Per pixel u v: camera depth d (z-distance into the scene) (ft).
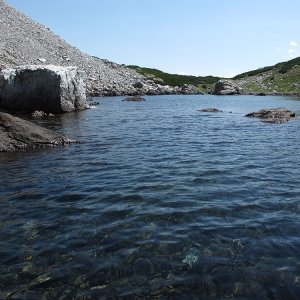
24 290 26.96
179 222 38.09
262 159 67.56
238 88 371.97
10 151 73.72
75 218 39.52
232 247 32.76
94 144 82.12
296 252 31.83
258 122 127.13
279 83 402.11
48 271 29.32
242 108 197.26
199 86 437.58
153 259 30.81
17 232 36.24
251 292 26.50
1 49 256.73
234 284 27.40
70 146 79.61
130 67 499.10
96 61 404.57
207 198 45.19
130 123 121.29
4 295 26.40
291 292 26.45
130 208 42.06
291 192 47.78
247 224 37.55
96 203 43.93
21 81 146.20
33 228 37.14
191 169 59.52
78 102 164.45
